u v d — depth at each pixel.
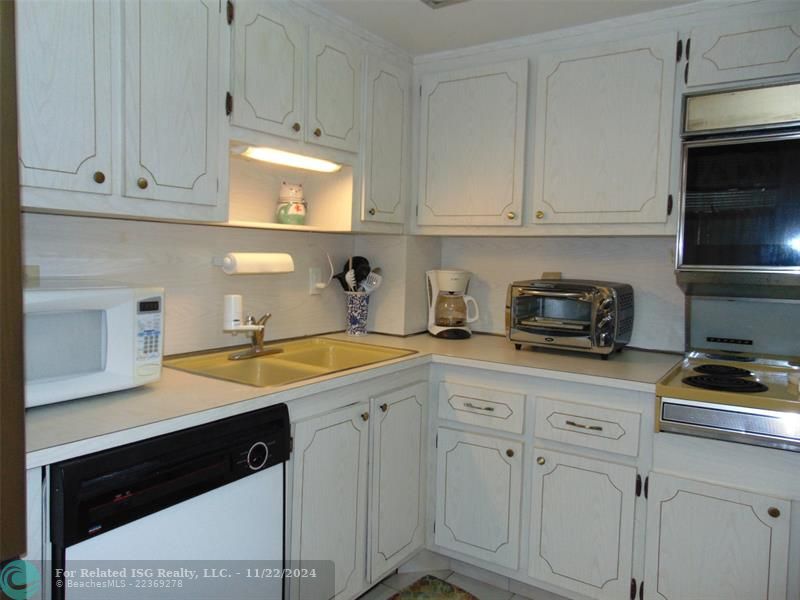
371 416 1.91
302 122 1.89
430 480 2.25
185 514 1.27
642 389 1.76
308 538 1.66
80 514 1.05
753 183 1.75
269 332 2.27
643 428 1.78
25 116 1.16
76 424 1.15
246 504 1.42
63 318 1.27
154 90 1.42
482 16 2.03
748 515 1.60
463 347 2.35
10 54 0.55
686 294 2.15
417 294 2.65
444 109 2.41
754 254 1.76
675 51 1.93
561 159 2.16
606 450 1.85
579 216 2.13
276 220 2.22
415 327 2.66
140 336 1.40
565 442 1.93
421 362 2.13
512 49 2.26
